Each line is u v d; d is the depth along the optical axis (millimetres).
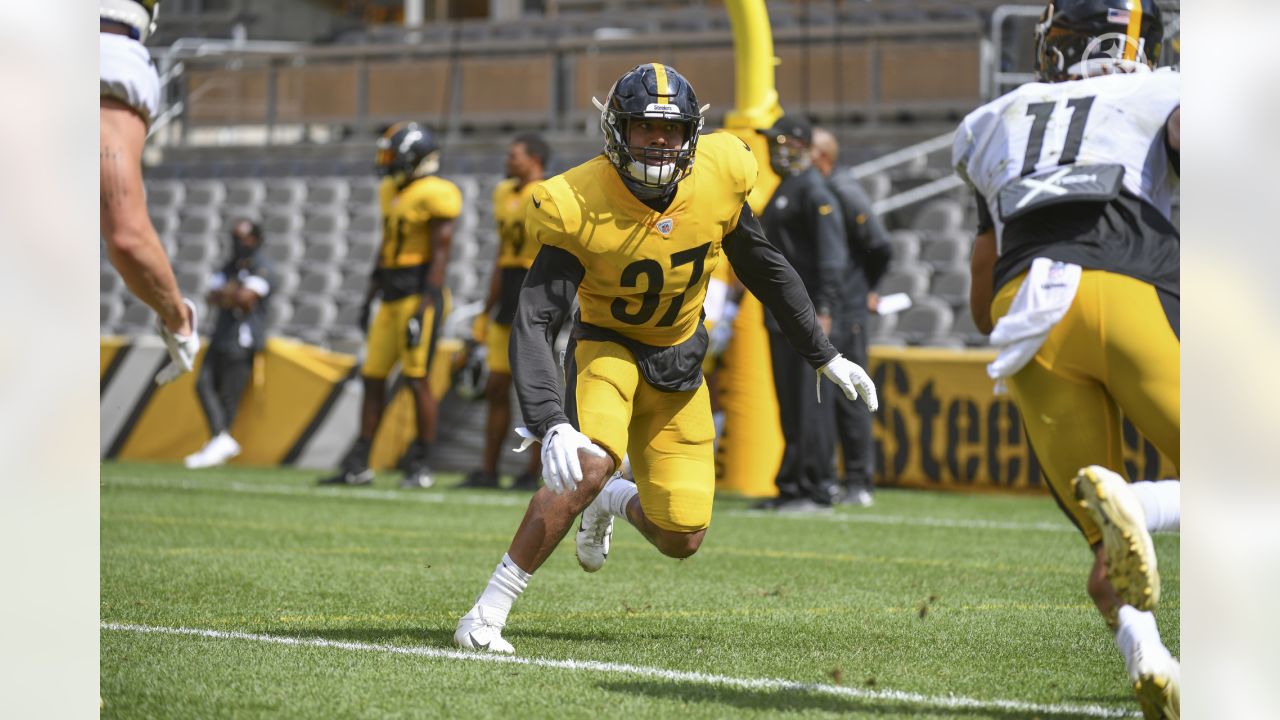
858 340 31688
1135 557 9875
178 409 46250
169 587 18531
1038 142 12125
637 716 11055
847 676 12961
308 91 68562
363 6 92312
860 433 33281
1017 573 21281
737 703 11586
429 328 36125
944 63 57969
